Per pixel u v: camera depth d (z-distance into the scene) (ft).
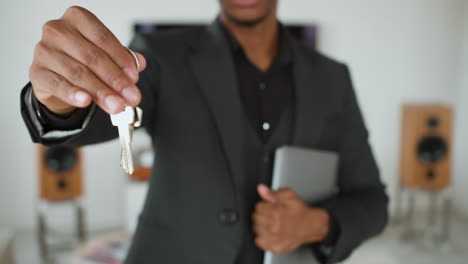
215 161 2.22
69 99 0.94
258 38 2.43
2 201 10.34
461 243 10.23
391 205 12.17
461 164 12.23
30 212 10.53
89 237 10.36
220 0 2.32
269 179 2.36
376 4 11.50
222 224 2.19
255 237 2.31
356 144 2.66
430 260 9.22
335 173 2.54
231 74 2.29
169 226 2.22
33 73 1.01
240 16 2.27
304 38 11.05
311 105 2.44
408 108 10.61
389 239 10.38
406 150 10.65
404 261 9.12
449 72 12.17
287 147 2.25
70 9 1.03
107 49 0.99
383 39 11.65
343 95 2.63
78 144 1.54
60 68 0.96
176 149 2.23
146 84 2.15
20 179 10.38
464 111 12.09
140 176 9.96
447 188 10.60
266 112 2.39
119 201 11.09
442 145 10.31
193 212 2.20
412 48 11.82
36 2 9.66
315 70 2.55
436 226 11.33
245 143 2.32
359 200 2.50
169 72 2.24
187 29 2.54
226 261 2.18
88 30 0.99
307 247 2.42
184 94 2.23
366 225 2.38
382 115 11.91
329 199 2.45
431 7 11.78
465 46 12.03
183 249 2.19
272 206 2.07
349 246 2.33
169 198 2.23
